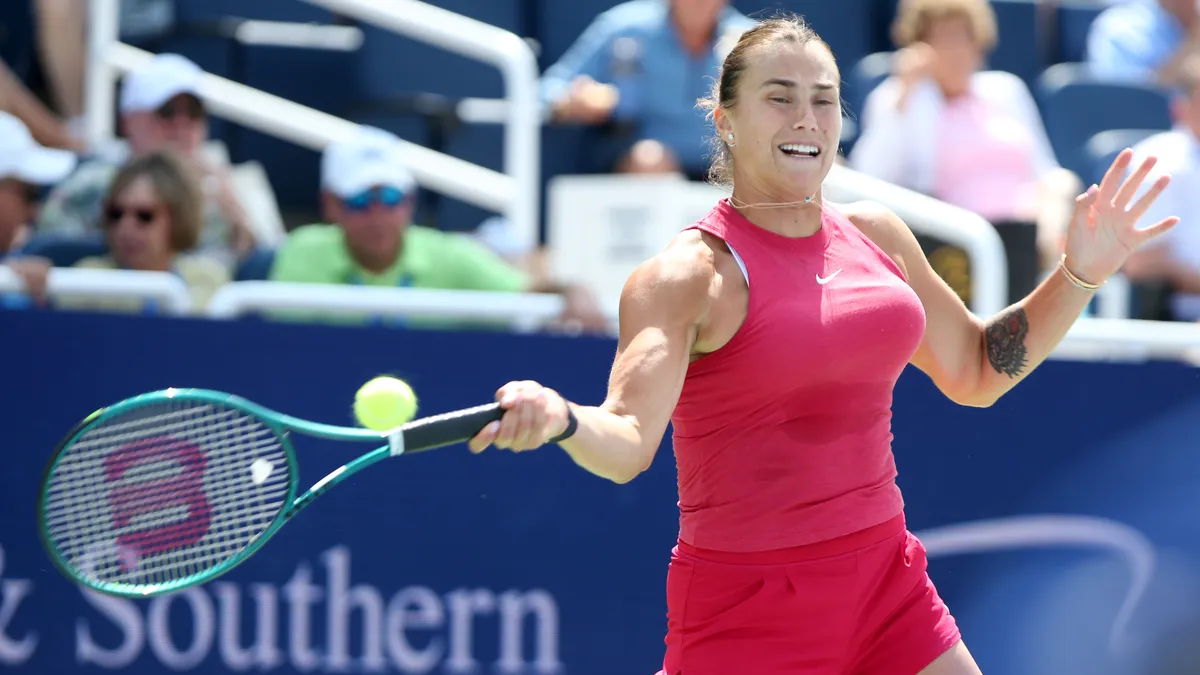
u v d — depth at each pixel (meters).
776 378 10.28
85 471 12.28
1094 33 28.30
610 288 20.67
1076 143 25.92
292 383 16.66
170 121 21.25
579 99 23.58
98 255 18.92
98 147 22.44
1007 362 11.81
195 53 24.88
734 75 10.64
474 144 24.23
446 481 16.98
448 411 16.84
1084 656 17.86
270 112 23.78
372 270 19.45
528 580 17.08
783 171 10.44
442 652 16.88
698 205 20.73
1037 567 17.83
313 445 16.66
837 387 10.41
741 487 10.51
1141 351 20.11
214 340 16.61
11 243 20.83
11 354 16.41
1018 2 27.67
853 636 10.78
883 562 10.73
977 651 17.70
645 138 23.73
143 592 9.97
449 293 17.59
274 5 26.66
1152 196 11.22
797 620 10.59
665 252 10.45
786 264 10.43
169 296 17.16
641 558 17.28
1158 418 18.12
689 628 10.95
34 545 16.41
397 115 23.91
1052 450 17.94
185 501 12.99
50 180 20.89
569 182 20.78
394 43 25.45
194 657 16.48
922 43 23.61
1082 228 11.39
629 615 17.23
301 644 16.61
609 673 17.14
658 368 9.93
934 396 17.80
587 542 17.20
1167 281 22.50
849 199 20.11
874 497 10.70
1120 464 18.03
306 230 19.72
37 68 25.69
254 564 16.56
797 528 10.45
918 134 23.38
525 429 9.16
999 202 23.34
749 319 10.27
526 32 26.55
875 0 27.41
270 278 19.52
